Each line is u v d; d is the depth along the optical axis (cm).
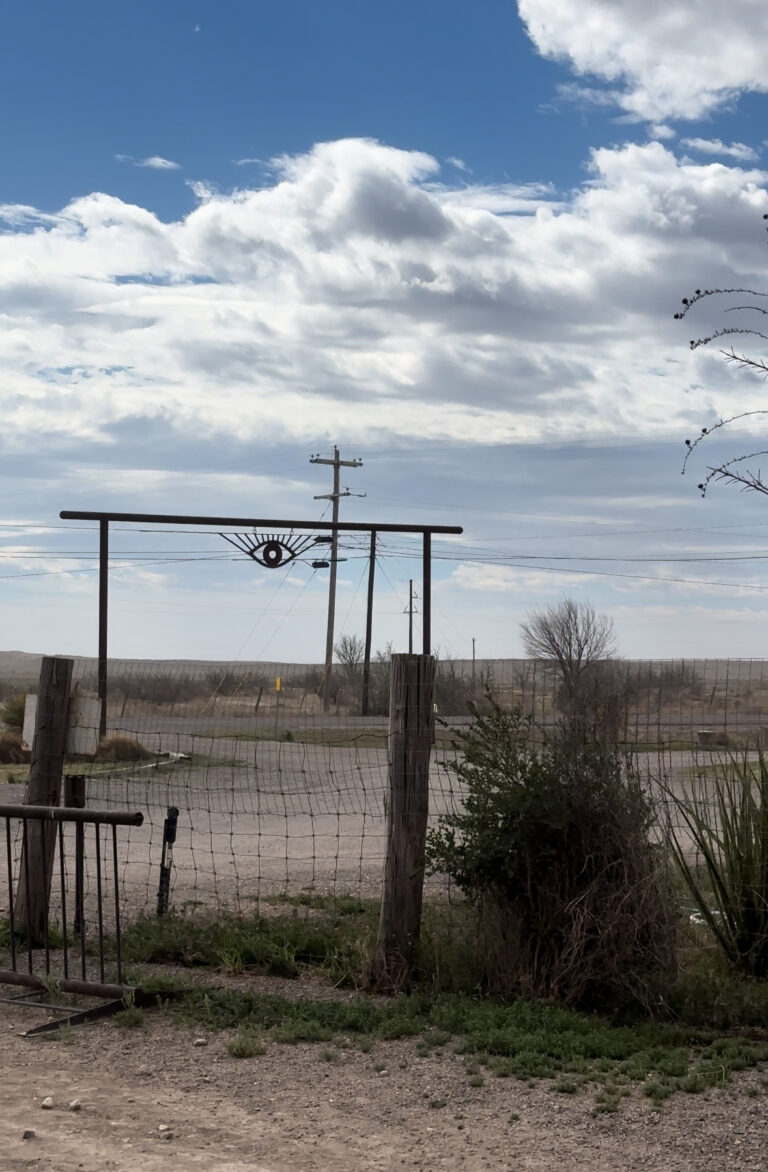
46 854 997
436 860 904
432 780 1966
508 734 907
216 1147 575
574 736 885
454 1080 678
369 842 1727
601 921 825
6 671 16362
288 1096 654
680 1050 716
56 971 908
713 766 1023
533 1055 706
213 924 1019
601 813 848
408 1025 766
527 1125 609
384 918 881
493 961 850
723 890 905
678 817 1056
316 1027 766
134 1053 730
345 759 3189
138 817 834
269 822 1950
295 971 923
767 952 886
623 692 1053
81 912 859
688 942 914
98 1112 621
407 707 884
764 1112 621
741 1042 733
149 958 962
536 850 852
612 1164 558
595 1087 662
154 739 3444
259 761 3058
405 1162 561
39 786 996
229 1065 707
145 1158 555
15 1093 649
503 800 860
